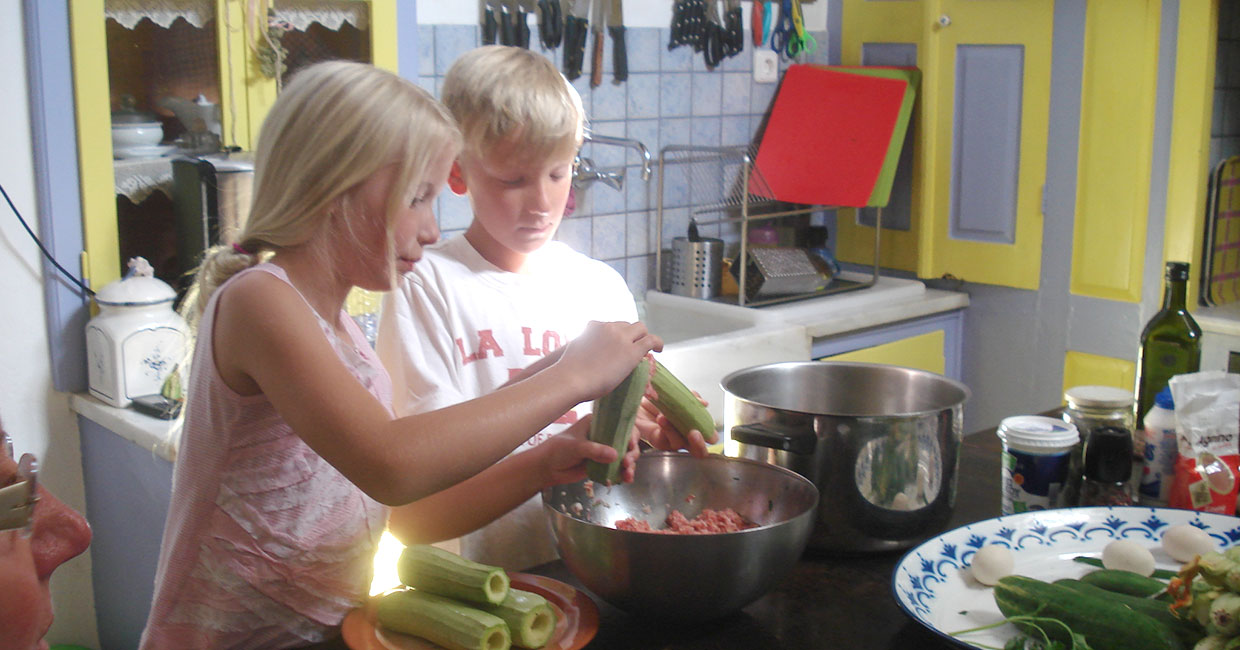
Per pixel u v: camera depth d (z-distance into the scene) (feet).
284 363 2.93
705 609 3.12
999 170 9.21
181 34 6.86
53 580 7.13
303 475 3.36
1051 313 9.11
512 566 4.41
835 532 3.64
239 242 3.24
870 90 9.55
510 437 3.04
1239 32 8.70
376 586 5.57
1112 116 8.40
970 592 3.38
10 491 2.11
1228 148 8.86
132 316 6.59
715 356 7.82
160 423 6.33
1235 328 7.94
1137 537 3.74
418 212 3.20
